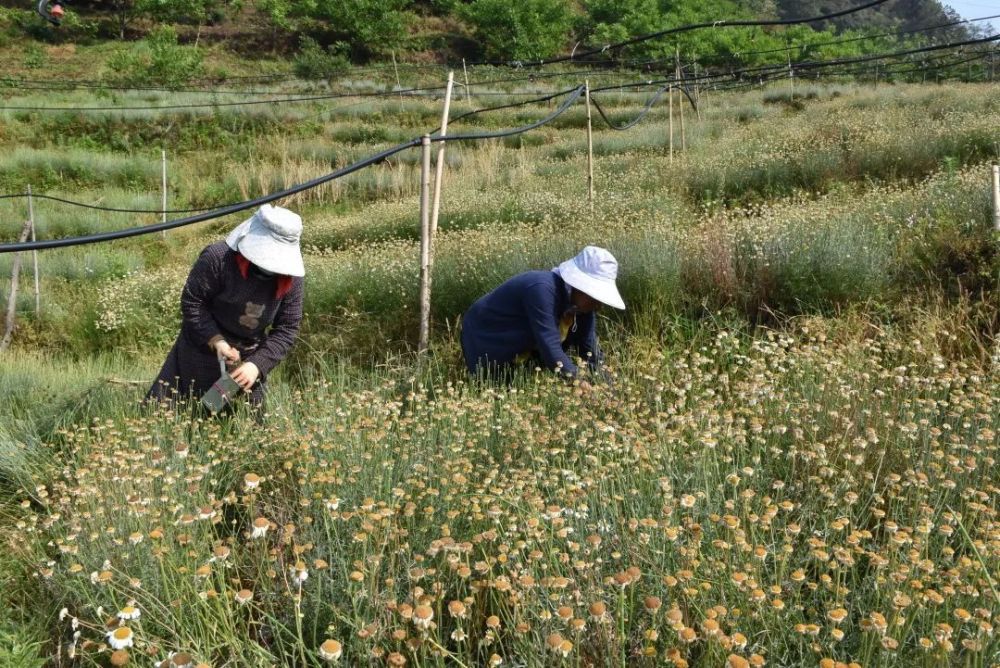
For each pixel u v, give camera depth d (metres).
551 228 7.57
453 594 2.28
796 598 2.03
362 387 4.36
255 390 4.00
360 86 37.22
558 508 2.15
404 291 6.02
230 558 2.49
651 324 5.18
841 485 2.52
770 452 2.92
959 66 32.81
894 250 5.55
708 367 4.45
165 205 18.12
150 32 46.19
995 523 2.24
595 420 3.06
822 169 10.35
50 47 42.28
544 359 4.08
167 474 2.76
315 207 17.30
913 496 2.56
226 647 2.20
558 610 1.76
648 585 2.18
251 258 3.66
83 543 2.50
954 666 1.90
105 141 25.09
